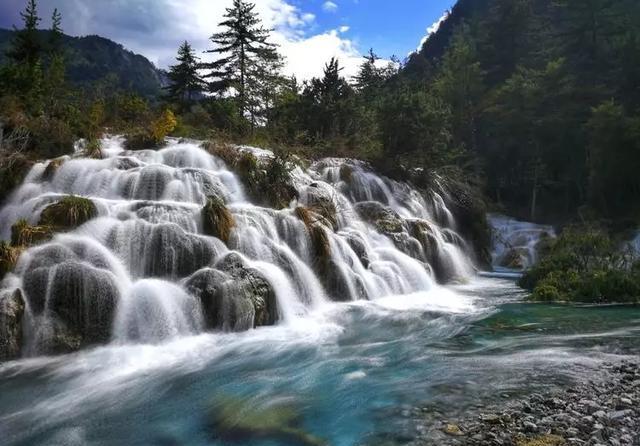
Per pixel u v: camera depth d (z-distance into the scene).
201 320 10.52
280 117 34.72
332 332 11.26
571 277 16.69
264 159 20.38
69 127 21.73
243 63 50.94
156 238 11.66
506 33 56.66
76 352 9.24
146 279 10.80
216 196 16.36
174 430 6.29
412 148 28.80
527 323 12.20
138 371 8.45
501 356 9.26
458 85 47.97
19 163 16.38
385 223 20.77
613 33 45.78
